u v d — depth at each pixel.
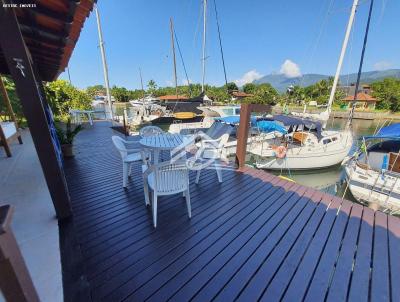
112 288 1.32
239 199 2.57
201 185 2.95
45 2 1.42
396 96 21.94
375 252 1.75
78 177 3.12
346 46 7.55
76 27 2.09
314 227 2.05
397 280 1.49
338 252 1.73
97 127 8.14
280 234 1.93
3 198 2.31
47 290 1.27
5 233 0.60
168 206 2.35
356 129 14.75
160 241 1.77
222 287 1.37
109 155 4.30
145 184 2.25
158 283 1.37
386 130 5.43
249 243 1.80
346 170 5.48
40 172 3.04
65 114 11.18
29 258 1.51
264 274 1.49
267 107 3.65
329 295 1.35
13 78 1.46
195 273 1.46
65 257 1.52
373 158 5.66
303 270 1.54
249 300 1.29
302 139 6.98
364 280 1.48
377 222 2.15
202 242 1.78
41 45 2.60
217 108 11.63
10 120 4.88
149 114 15.12
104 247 1.67
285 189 2.86
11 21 1.35
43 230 1.81
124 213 2.17
